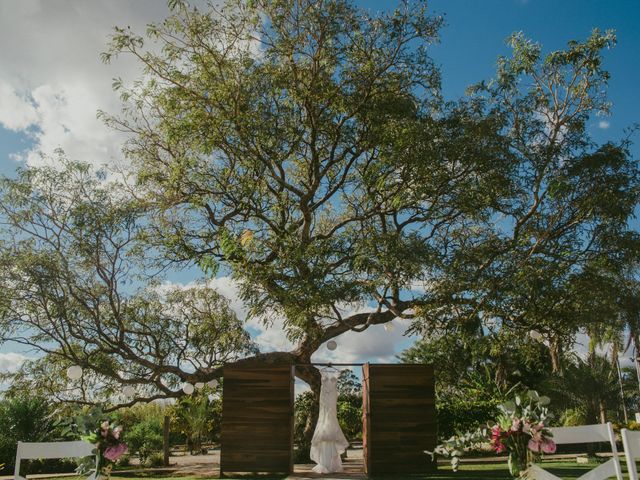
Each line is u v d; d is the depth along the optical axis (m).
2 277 15.01
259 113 15.87
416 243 13.88
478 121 15.50
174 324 18.28
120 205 15.91
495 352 14.66
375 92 16.45
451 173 15.95
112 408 17.09
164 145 17.47
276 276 14.27
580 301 14.03
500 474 11.74
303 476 12.47
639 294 14.39
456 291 13.95
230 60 16.00
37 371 16.59
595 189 14.51
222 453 12.91
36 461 16.45
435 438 12.91
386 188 16.36
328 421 13.44
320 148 17.77
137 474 14.41
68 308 15.90
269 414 13.06
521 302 13.92
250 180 16.70
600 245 14.62
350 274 14.54
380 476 12.34
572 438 4.42
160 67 16.17
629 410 36.38
